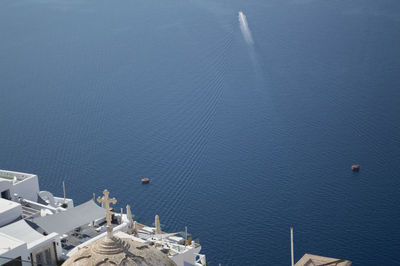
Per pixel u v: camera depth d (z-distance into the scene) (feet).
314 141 402.31
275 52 562.25
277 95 475.31
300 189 345.31
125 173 373.40
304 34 602.03
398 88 480.23
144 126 435.94
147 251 67.51
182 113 453.17
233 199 337.11
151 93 492.95
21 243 140.26
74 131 434.71
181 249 163.02
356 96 467.93
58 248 154.71
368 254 286.66
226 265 280.10
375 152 387.14
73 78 538.47
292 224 311.06
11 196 189.57
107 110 467.52
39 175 376.89
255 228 307.99
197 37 610.65
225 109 456.04
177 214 325.62
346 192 342.23
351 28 610.65
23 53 609.42
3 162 394.73
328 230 304.91
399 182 351.05
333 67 524.93
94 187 359.25
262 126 425.28
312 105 456.04
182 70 536.01
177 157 390.21
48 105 481.87
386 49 558.15
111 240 67.05
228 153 390.01
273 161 377.09
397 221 314.14
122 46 606.55
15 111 474.49
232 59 552.82
